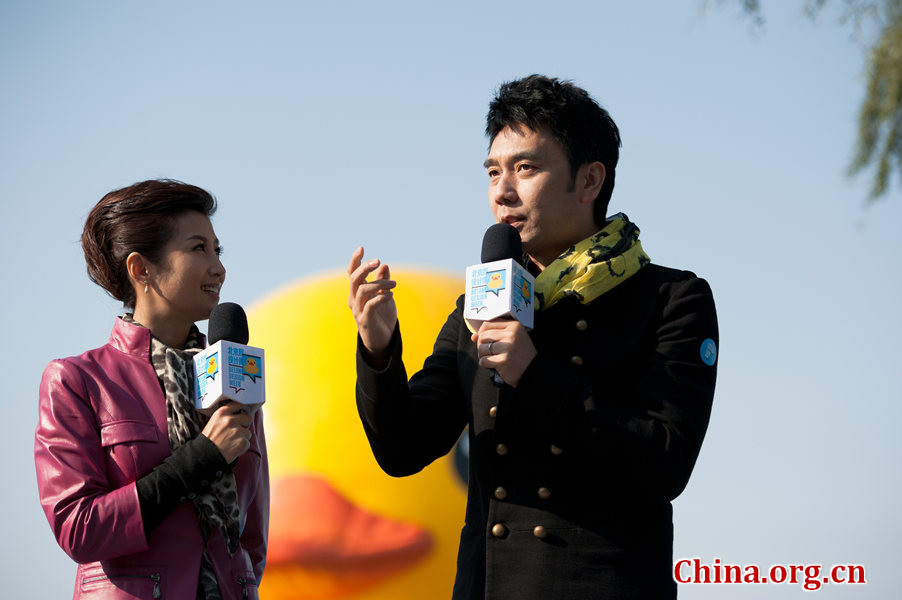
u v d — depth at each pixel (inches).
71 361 127.6
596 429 110.2
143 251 133.2
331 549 297.1
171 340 135.7
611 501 115.8
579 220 129.0
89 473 121.5
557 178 126.8
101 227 134.5
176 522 123.2
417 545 298.7
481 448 121.6
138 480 120.0
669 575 116.8
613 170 133.1
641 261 126.1
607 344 121.4
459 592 120.8
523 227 127.2
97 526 117.2
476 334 114.7
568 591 112.0
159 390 128.3
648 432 111.3
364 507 301.7
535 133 127.1
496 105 130.1
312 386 319.0
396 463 126.5
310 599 298.8
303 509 301.0
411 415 126.0
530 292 117.2
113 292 136.0
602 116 131.3
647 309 123.7
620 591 112.0
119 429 124.1
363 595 297.4
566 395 111.0
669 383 117.1
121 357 129.9
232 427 122.0
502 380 117.1
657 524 117.4
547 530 114.4
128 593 119.5
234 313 127.4
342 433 310.3
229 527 124.3
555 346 122.2
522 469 117.6
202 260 134.9
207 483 121.3
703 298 124.3
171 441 125.4
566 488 116.0
